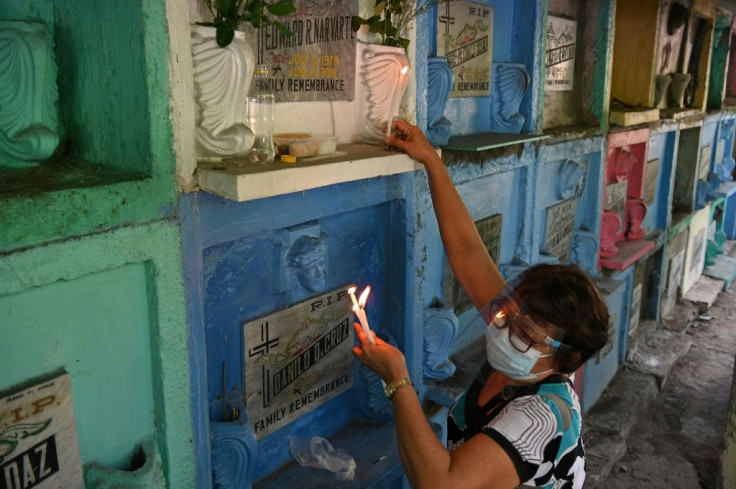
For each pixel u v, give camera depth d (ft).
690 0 17.87
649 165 17.42
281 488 6.97
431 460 4.15
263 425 6.91
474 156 9.43
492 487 4.12
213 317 6.15
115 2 4.70
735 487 10.77
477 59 10.03
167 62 4.78
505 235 11.17
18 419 4.38
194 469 5.70
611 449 12.98
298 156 5.73
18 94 4.76
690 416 15.07
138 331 5.13
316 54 6.54
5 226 4.03
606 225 15.10
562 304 4.37
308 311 7.13
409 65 7.37
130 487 4.91
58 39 5.21
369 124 7.07
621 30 16.01
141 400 5.28
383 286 8.23
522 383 4.69
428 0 7.87
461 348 10.55
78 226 4.42
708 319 21.25
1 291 4.08
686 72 19.74
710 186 23.35
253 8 5.14
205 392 5.70
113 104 4.98
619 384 15.53
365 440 7.91
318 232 6.91
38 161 5.03
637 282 17.75
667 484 12.57
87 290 4.71
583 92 13.76
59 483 4.70
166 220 5.02
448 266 9.78
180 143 5.00
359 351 5.03
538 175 11.48
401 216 7.97
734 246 29.22
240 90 5.25
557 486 4.40
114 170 5.01
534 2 10.53
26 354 4.43
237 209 5.80
